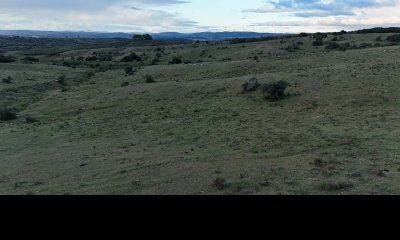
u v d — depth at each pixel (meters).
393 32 128.38
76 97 61.72
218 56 115.44
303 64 69.31
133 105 50.62
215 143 28.62
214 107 43.69
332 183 16.44
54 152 30.27
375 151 22.14
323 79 48.25
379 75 46.44
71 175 22.91
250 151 25.12
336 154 22.08
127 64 117.69
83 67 115.12
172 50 146.12
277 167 20.05
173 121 39.47
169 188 18.09
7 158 29.31
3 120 47.91
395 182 16.42
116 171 22.66
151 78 70.94
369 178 17.16
